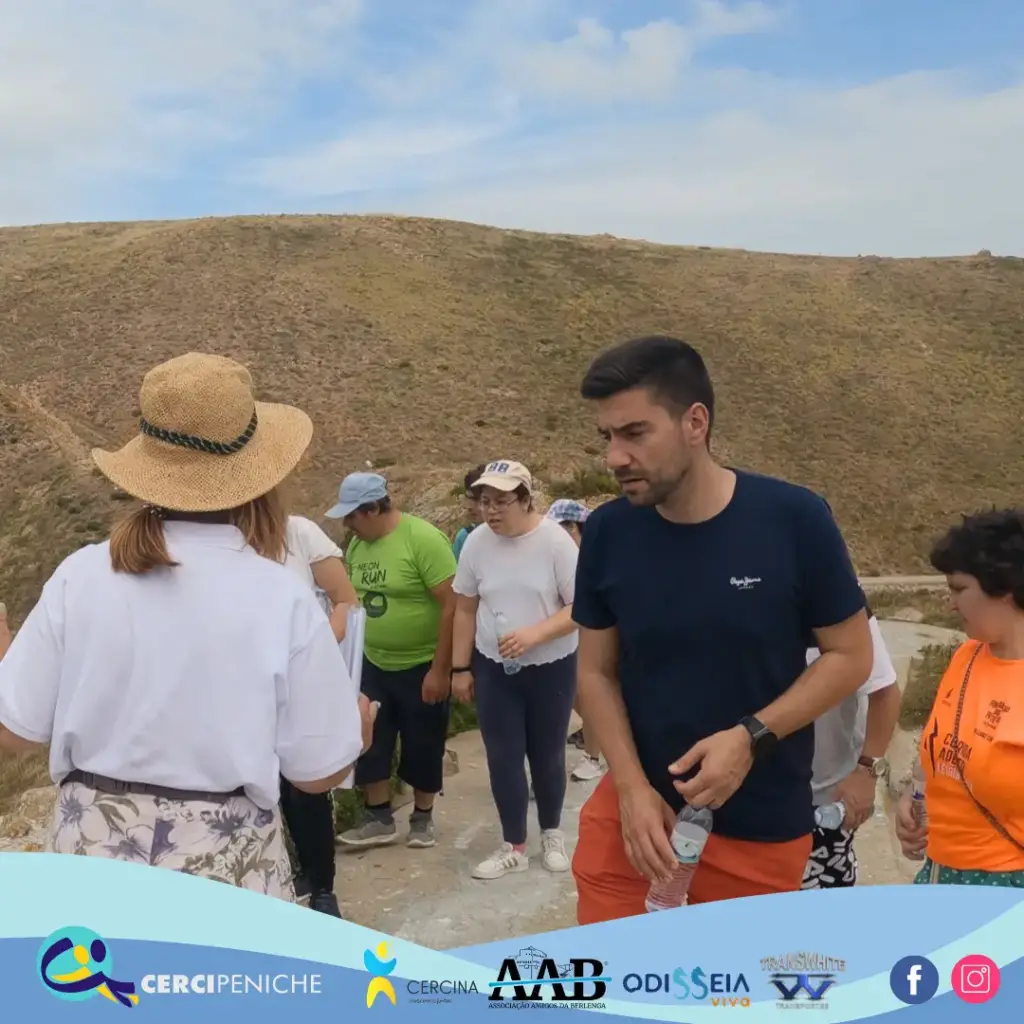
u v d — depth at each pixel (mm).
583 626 2658
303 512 28516
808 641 2469
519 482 4297
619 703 2604
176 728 1959
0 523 38656
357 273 64812
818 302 67438
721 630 2367
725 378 55531
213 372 2053
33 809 5961
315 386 48781
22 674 2014
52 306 60406
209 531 2068
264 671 1988
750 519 2367
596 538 2568
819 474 45562
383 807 4980
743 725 2316
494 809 5539
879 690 2895
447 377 51250
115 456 2094
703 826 2371
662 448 2285
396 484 25922
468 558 4547
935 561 2490
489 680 4516
